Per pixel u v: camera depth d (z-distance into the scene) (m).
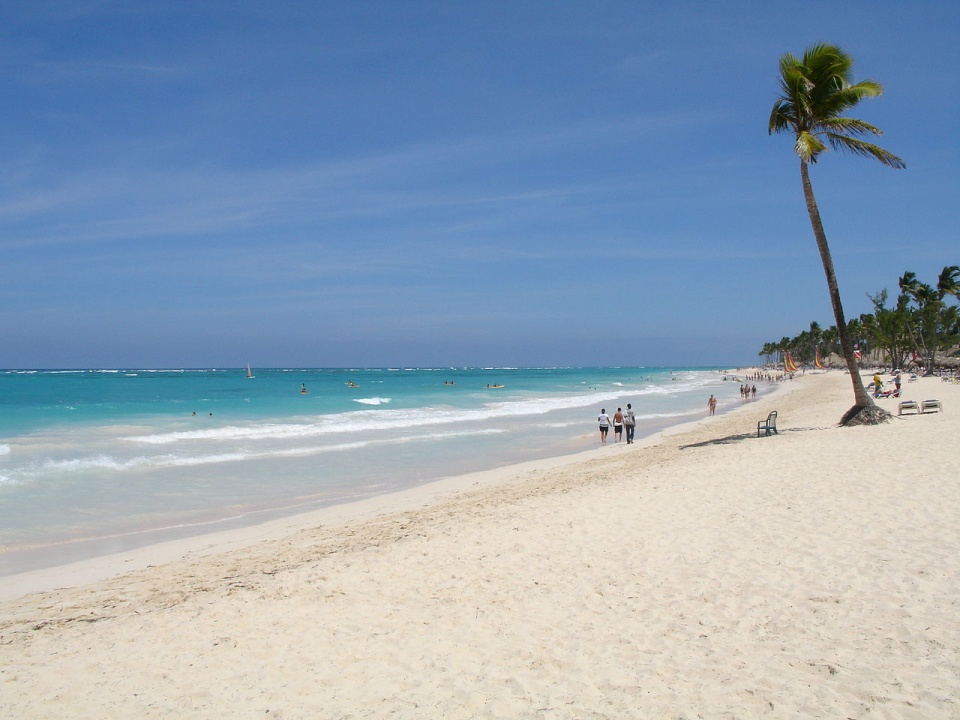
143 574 9.74
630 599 7.22
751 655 5.67
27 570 10.23
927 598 6.46
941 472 11.79
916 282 79.38
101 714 5.29
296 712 5.20
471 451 23.73
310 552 10.40
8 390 64.62
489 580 8.21
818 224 19.84
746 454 16.36
